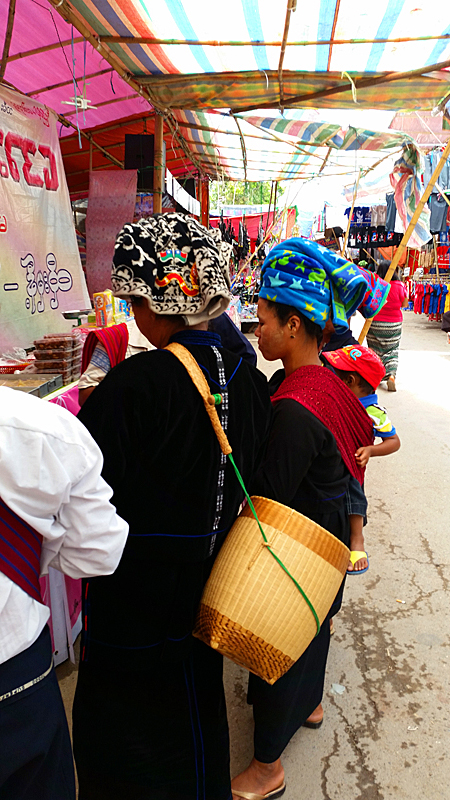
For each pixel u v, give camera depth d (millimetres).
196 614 1427
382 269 6953
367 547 3488
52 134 4219
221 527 1367
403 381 7918
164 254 1242
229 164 9500
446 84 4473
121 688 1321
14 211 3705
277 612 1346
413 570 3244
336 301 1738
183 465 1227
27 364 2822
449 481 4488
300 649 1400
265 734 1765
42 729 1014
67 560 1085
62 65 5023
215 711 1465
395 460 4918
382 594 3023
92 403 1172
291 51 4027
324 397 1617
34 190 3955
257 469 1559
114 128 7152
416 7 3303
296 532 1423
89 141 7492
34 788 1072
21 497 936
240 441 1363
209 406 1231
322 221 14453
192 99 5062
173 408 1193
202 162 9562
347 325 1804
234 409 1348
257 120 5785
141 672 1318
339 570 1488
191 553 1274
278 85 4680
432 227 10258
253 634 1337
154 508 1220
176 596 1305
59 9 3361
